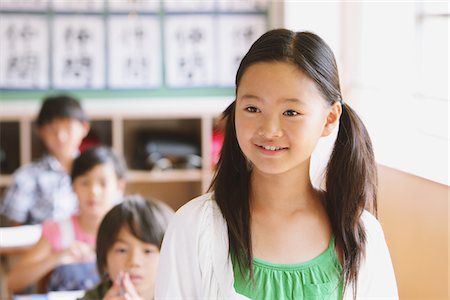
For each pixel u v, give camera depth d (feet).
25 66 14.76
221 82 15.28
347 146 4.04
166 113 13.88
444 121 5.73
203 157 14.11
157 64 15.16
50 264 8.89
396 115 6.84
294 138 3.51
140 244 6.22
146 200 6.53
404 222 5.46
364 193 4.00
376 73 7.60
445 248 4.74
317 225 3.92
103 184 8.93
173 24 15.10
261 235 3.84
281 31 3.66
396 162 5.84
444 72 5.96
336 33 8.51
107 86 15.07
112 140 14.67
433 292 4.94
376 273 3.95
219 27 15.16
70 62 14.90
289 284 3.72
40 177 12.94
